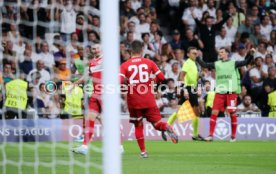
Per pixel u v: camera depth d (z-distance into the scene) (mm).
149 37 50188
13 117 37594
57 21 41719
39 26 41781
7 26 40594
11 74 38500
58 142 37406
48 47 40438
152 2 53594
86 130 28703
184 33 53438
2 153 30656
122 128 40281
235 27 52656
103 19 14102
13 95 37406
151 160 28203
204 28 51125
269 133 41688
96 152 31016
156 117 28641
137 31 50781
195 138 40094
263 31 53094
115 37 14086
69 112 38469
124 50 48219
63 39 41000
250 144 37406
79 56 39000
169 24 53812
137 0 52094
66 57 39781
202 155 30703
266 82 47188
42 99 39438
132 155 30625
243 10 53281
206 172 24109
